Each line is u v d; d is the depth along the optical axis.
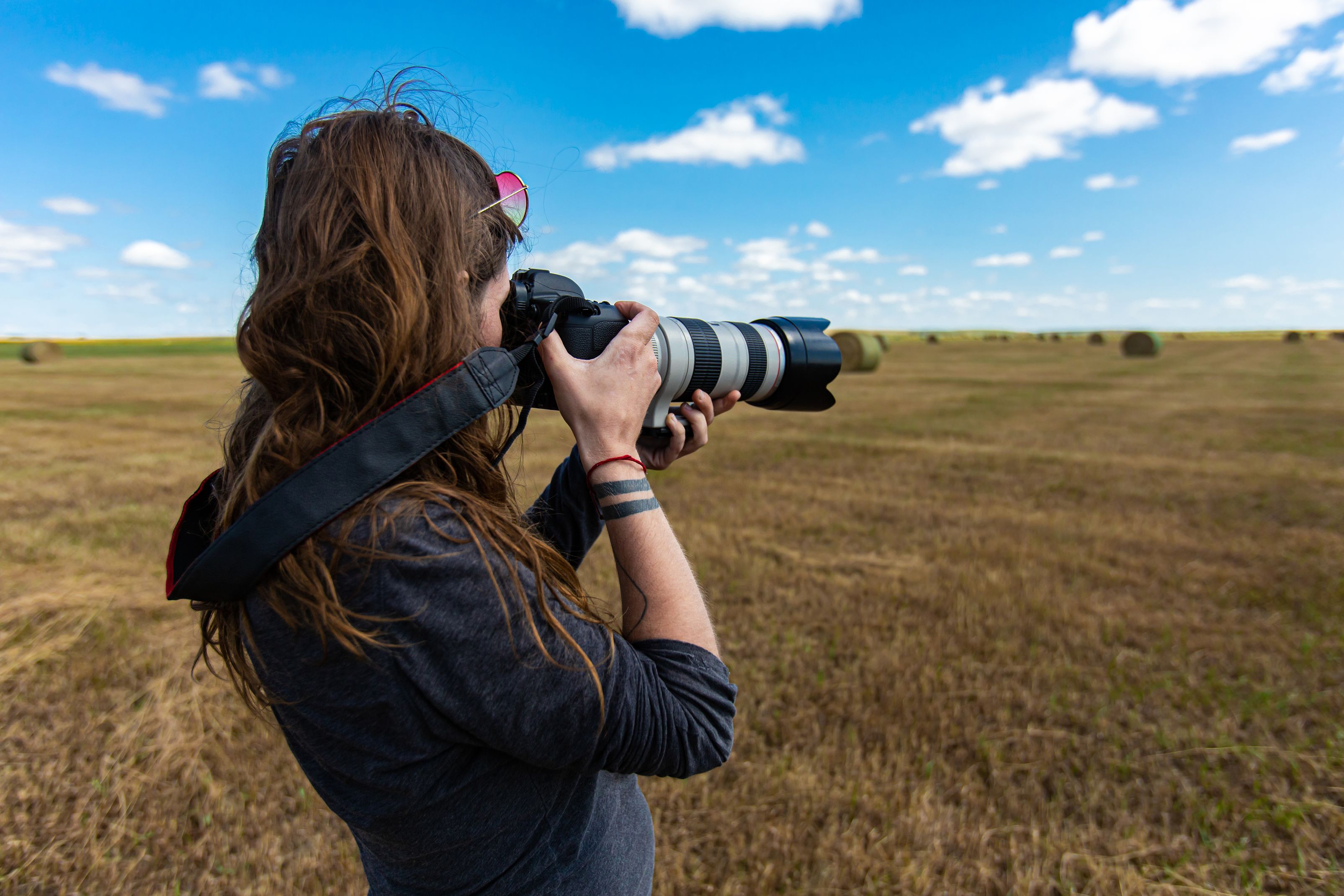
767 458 9.77
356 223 0.67
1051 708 3.26
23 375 26.75
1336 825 2.54
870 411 15.29
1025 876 2.35
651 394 0.88
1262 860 2.42
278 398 0.68
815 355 1.29
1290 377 23.69
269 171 0.76
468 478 0.73
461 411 0.68
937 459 9.66
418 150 0.72
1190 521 6.52
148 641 3.91
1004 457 9.77
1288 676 3.56
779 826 2.60
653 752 0.72
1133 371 27.52
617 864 0.90
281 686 0.68
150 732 3.05
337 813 0.76
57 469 9.07
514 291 0.88
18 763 2.87
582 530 1.15
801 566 5.26
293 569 0.61
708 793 2.78
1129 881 2.31
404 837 0.73
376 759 0.68
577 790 0.82
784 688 3.46
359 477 0.63
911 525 6.40
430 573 0.63
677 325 1.12
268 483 0.65
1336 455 9.72
